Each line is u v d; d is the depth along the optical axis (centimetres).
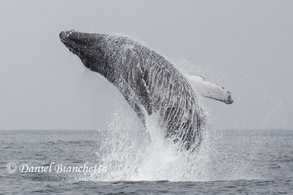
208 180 9525
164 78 8506
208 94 8719
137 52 8525
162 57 8631
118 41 8744
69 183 9400
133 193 8056
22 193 8600
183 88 8562
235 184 9112
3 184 9675
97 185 8950
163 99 8550
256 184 9231
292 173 11575
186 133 8644
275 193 8394
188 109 8562
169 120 8656
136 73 8425
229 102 8694
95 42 8850
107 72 8894
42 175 11038
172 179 9119
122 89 8794
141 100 8431
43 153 18900
